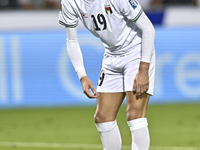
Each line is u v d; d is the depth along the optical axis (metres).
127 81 11.87
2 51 29.83
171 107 27.34
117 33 11.62
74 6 11.61
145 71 11.51
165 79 29.86
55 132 20.12
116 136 12.46
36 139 18.55
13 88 29.86
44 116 25.12
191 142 17.38
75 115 25.17
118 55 12.18
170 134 19.11
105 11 11.24
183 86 29.91
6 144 17.61
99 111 12.38
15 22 30.02
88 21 11.65
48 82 30.00
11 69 29.88
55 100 29.92
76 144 17.27
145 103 11.84
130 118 11.72
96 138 18.45
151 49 11.55
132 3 11.09
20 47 30.00
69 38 12.38
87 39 29.97
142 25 11.42
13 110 27.95
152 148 16.31
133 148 11.76
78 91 29.80
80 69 12.34
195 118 23.36
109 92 12.35
